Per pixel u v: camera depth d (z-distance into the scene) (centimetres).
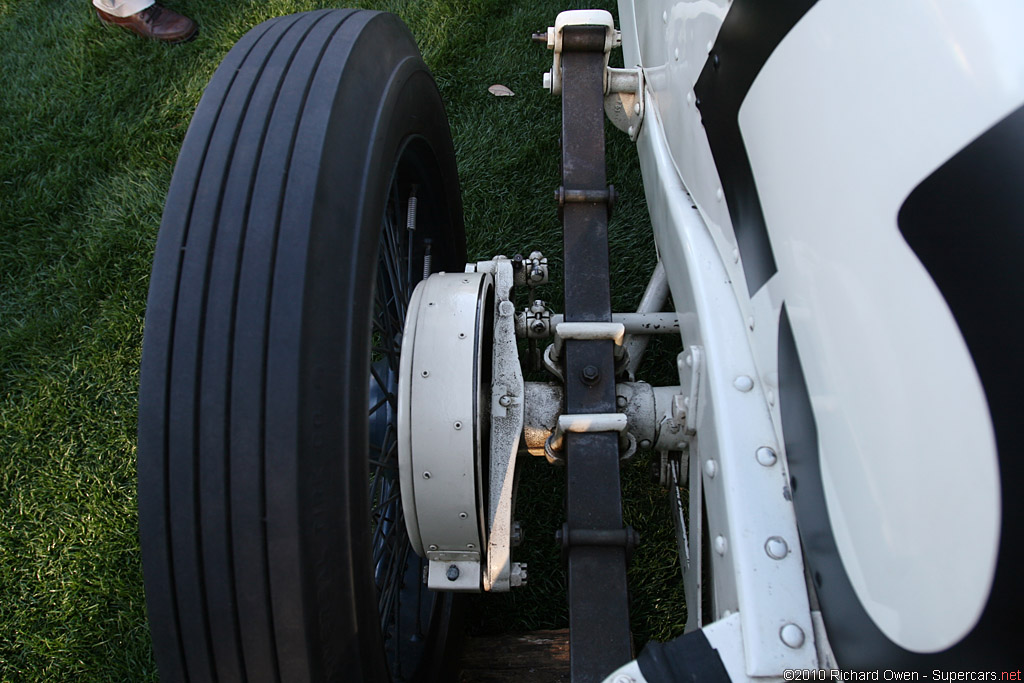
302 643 100
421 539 129
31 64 316
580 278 145
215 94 118
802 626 86
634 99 185
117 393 225
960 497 64
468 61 310
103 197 273
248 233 104
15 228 265
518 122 289
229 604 99
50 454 213
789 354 93
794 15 92
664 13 159
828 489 83
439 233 194
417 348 126
